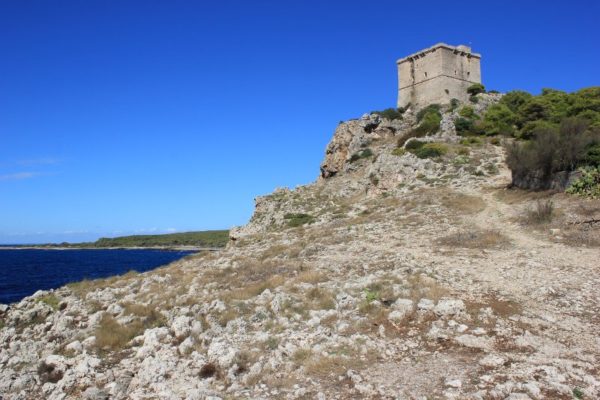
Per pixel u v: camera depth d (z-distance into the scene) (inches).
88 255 6141.7
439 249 1026.1
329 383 459.8
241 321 668.1
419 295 669.9
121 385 518.6
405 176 2042.3
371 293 698.8
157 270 1315.2
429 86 3105.3
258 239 1731.1
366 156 2741.1
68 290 1125.7
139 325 749.3
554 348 494.9
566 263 817.5
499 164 2003.0
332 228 1529.3
